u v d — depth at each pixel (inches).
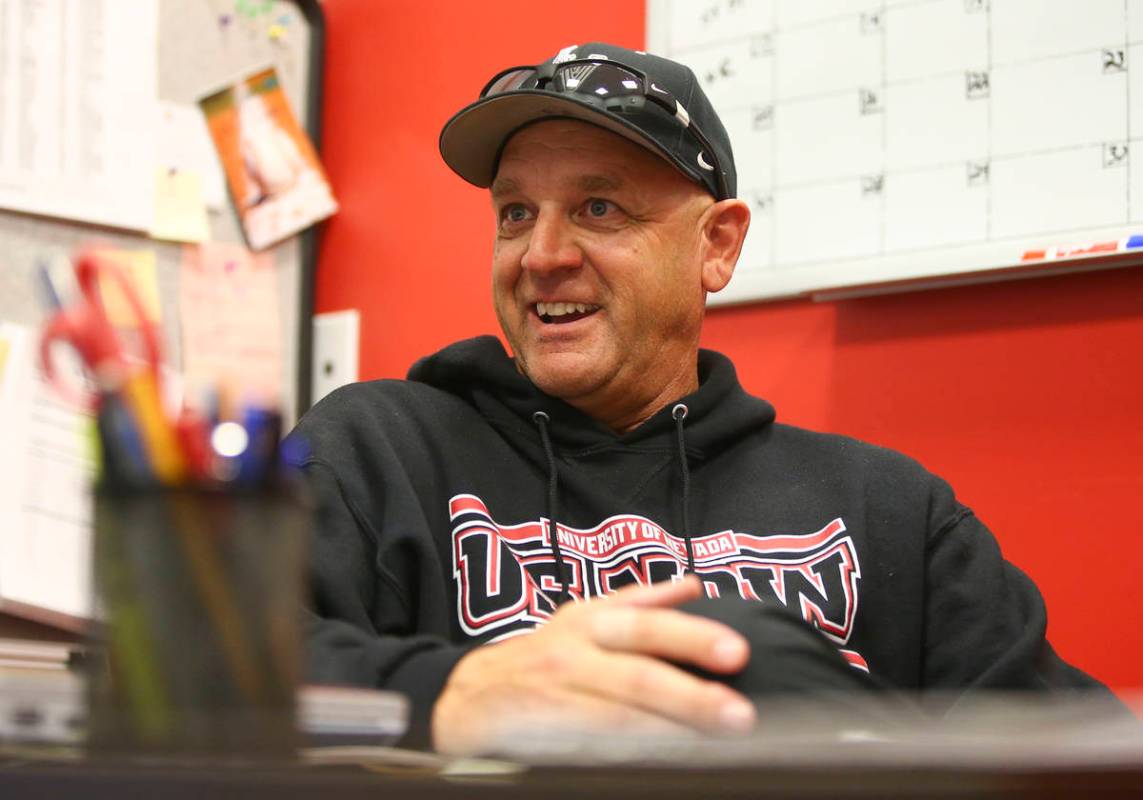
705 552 47.0
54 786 17.3
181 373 73.0
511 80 51.4
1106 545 55.7
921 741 15.5
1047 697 44.4
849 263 62.2
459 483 46.9
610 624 24.2
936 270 59.5
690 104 51.8
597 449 48.9
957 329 60.1
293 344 78.3
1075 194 56.9
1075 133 57.1
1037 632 47.3
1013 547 57.8
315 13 81.3
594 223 48.9
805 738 16.1
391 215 78.8
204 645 18.8
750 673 24.5
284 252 78.5
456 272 75.7
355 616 41.6
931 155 60.6
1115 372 56.2
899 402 61.2
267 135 78.3
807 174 64.0
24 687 20.1
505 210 50.5
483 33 76.5
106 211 70.4
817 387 63.5
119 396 19.3
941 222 60.0
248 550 19.1
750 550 47.2
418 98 78.6
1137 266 56.0
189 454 19.2
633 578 45.9
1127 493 55.4
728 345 66.4
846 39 63.5
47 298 22.1
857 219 62.3
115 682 18.8
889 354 61.7
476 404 50.2
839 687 25.2
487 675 26.3
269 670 19.0
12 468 62.9
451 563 45.3
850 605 46.6
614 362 48.6
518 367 51.3
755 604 27.4
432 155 77.7
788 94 65.0
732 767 14.9
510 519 47.0
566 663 23.5
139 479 18.9
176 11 75.0
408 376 52.3
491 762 15.8
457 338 75.2
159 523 18.9
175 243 73.7
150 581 18.8
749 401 51.8
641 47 70.6
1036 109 58.2
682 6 68.9
